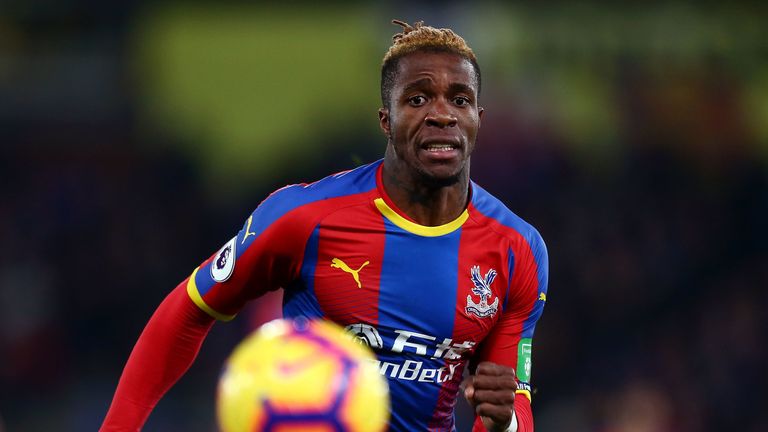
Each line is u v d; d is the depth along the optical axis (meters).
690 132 47.25
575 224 46.53
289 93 48.34
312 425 8.68
